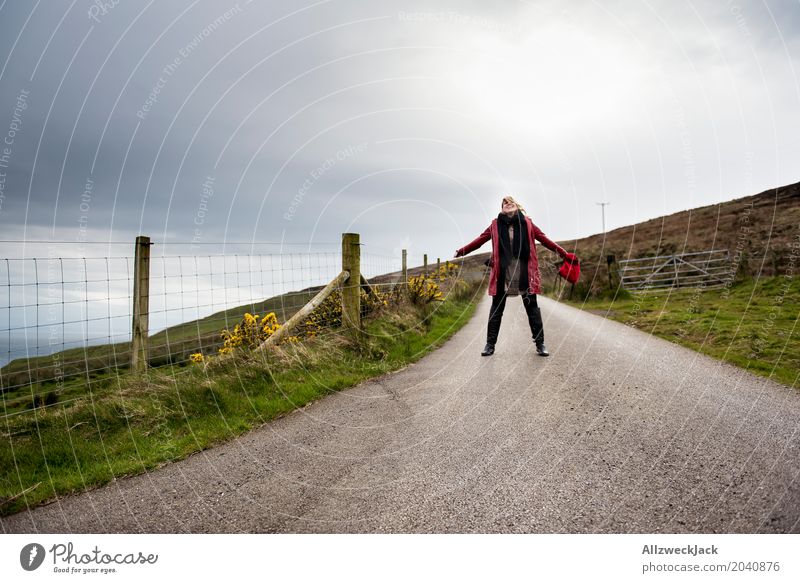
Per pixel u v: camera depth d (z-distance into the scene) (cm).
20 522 256
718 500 223
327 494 255
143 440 373
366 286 758
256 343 609
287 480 279
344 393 487
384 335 718
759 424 321
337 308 713
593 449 291
